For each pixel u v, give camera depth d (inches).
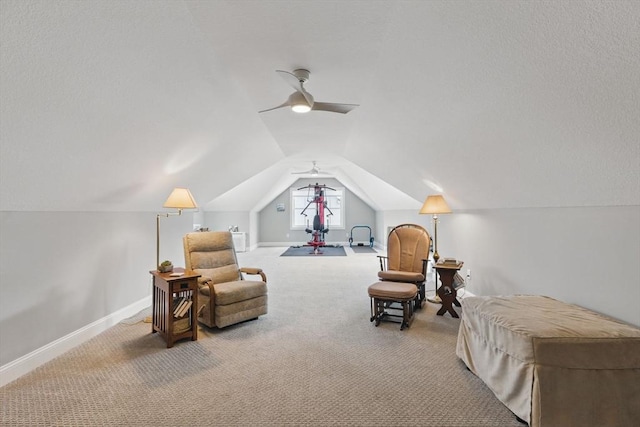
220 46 80.7
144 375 87.9
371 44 79.4
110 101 77.3
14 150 70.6
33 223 93.4
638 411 61.3
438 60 73.1
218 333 120.0
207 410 72.2
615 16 42.0
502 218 128.2
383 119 125.5
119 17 59.8
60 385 82.6
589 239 85.0
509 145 84.5
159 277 114.0
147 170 121.0
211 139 137.7
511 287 122.1
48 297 98.0
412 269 154.0
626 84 49.5
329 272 243.6
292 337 116.0
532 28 51.1
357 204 427.2
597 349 62.2
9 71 56.1
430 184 165.0
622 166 64.6
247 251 361.4
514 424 67.1
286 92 113.2
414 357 99.2
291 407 73.3
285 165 276.4
